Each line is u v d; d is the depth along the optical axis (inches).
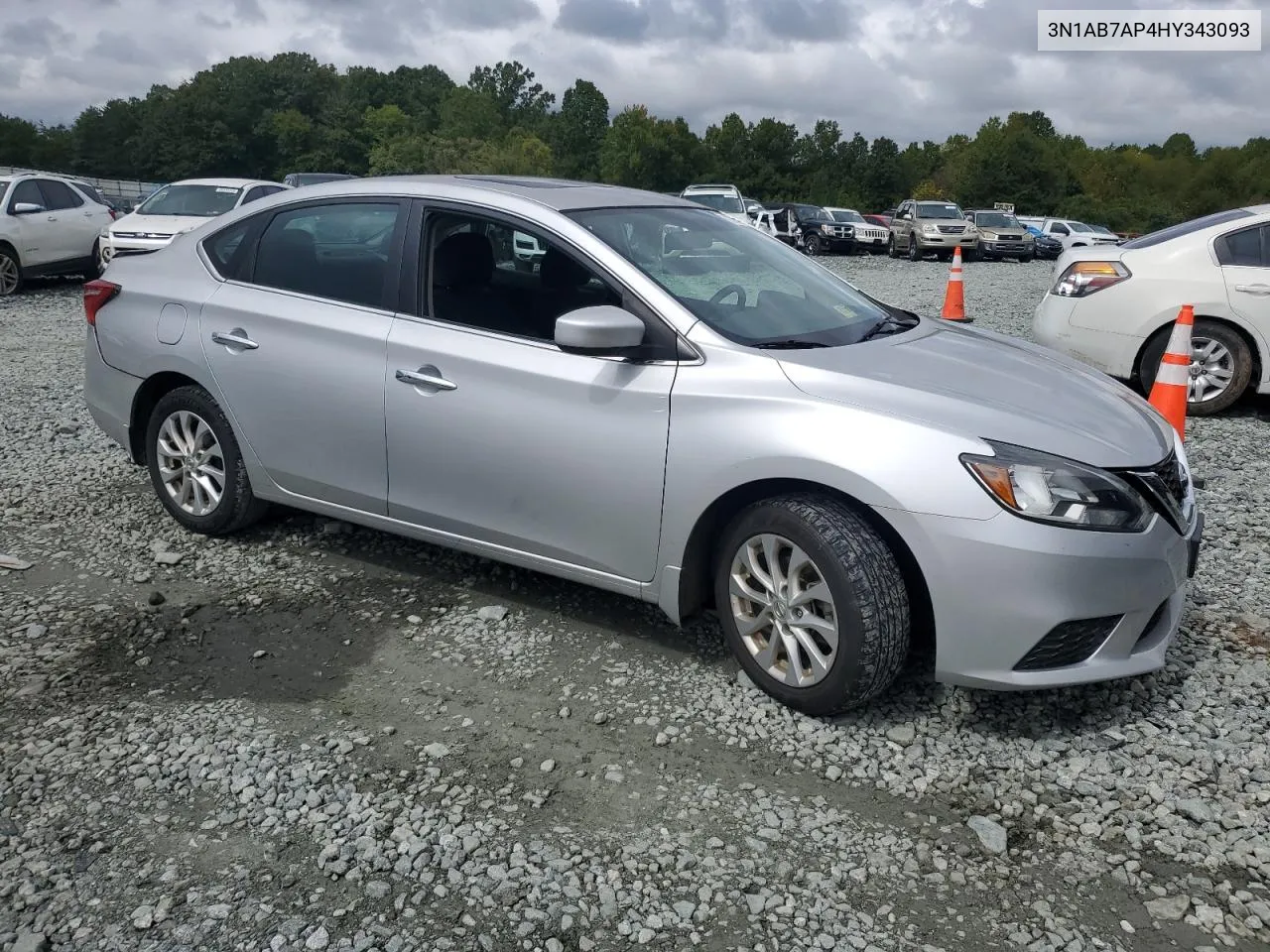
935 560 121.7
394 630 157.1
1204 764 124.6
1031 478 120.3
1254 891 104.1
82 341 424.5
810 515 127.3
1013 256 1238.9
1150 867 107.6
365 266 165.6
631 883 103.3
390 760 123.4
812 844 109.9
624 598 168.2
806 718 133.2
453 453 154.4
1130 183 3245.6
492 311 153.0
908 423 124.3
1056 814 115.9
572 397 143.3
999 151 2933.1
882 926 98.3
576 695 138.9
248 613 162.1
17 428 271.9
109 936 94.8
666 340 139.5
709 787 119.0
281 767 121.2
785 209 1291.8
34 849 106.4
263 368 172.6
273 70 4232.3
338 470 168.7
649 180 2999.5
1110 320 308.8
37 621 158.4
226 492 183.3
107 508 208.4
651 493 138.4
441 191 161.2
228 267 182.4
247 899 99.8
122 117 4069.9
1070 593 120.2
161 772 120.0
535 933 96.4
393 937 95.4
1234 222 299.4
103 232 567.2
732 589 137.6
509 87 5378.9
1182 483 135.9
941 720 133.6
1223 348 300.2
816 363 134.9
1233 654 151.7
